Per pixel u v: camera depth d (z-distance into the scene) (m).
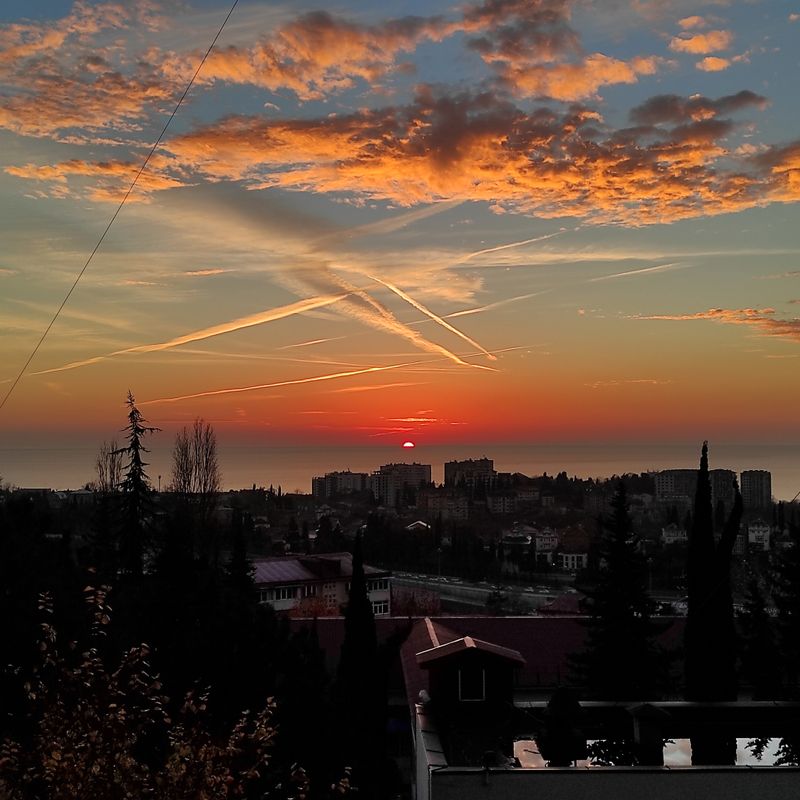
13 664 14.01
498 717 22.72
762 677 38.97
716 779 16.58
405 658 38.66
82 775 11.16
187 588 19.16
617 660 34.31
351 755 19.19
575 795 16.33
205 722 15.43
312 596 88.50
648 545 142.75
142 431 39.44
